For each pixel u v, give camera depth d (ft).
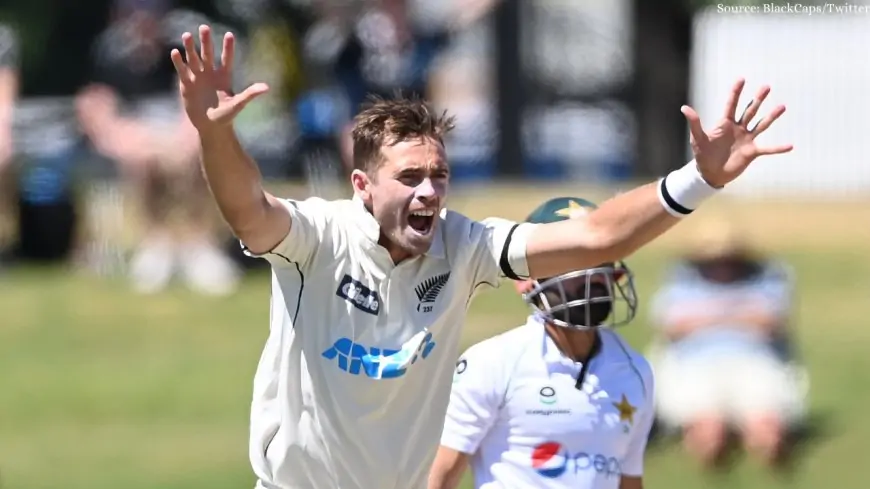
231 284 185.37
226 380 139.64
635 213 55.16
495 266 57.82
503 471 63.10
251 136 215.31
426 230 56.13
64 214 202.80
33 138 205.26
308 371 56.90
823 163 274.57
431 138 55.93
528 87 346.33
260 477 59.21
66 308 173.99
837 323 161.99
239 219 54.08
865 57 277.03
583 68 360.69
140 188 187.73
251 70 224.33
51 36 291.79
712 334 115.03
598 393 62.95
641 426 64.39
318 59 203.31
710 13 261.85
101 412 128.47
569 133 344.69
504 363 63.05
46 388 135.95
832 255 197.16
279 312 57.88
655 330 130.41
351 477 57.88
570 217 61.93
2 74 203.82
